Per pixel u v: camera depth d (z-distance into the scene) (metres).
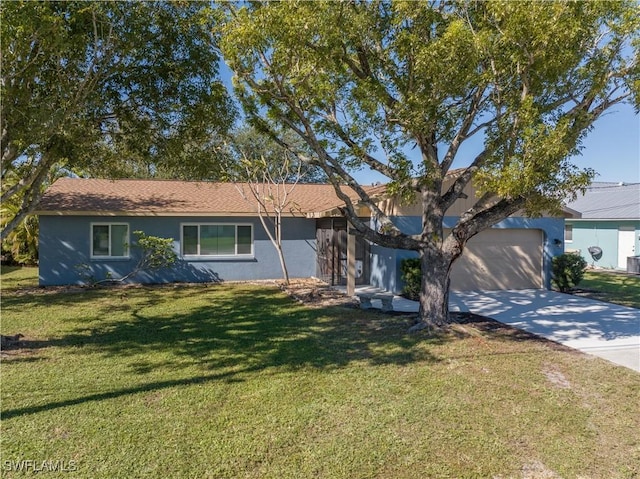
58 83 6.59
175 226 14.66
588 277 16.98
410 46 6.84
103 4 6.55
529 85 6.81
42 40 5.88
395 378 5.58
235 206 15.27
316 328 8.22
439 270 8.17
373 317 9.17
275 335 7.72
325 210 13.38
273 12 6.05
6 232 7.13
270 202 15.38
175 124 8.42
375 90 7.23
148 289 13.20
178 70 7.82
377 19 7.53
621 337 7.70
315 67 7.01
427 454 3.84
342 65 7.49
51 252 13.75
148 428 4.21
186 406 4.71
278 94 7.27
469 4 7.34
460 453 3.87
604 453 3.90
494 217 7.88
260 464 3.66
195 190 17.00
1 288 13.24
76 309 10.07
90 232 13.98
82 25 6.57
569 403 4.88
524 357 6.46
